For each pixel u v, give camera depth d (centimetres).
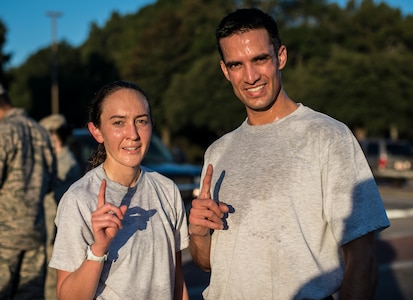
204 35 4859
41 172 495
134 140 265
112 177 270
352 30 4622
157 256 268
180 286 291
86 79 5875
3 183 475
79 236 252
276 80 276
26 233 475
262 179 267
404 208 1538
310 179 258
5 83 4309
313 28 4581
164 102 4534
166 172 947
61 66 5994
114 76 5931
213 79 4272
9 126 479
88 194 261
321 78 3997
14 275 473
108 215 236
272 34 276
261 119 282
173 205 287
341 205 250
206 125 4434
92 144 948
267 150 271
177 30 5062
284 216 259
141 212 269
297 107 280
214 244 280
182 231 290
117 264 258
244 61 273
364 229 246
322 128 262
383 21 4559
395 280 755
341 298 249
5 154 471
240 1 4997
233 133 293
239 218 270
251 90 276
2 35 4175
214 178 287
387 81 3997
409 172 2180
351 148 256
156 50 5009
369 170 257
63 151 682
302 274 253
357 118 3997
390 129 4169
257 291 261
